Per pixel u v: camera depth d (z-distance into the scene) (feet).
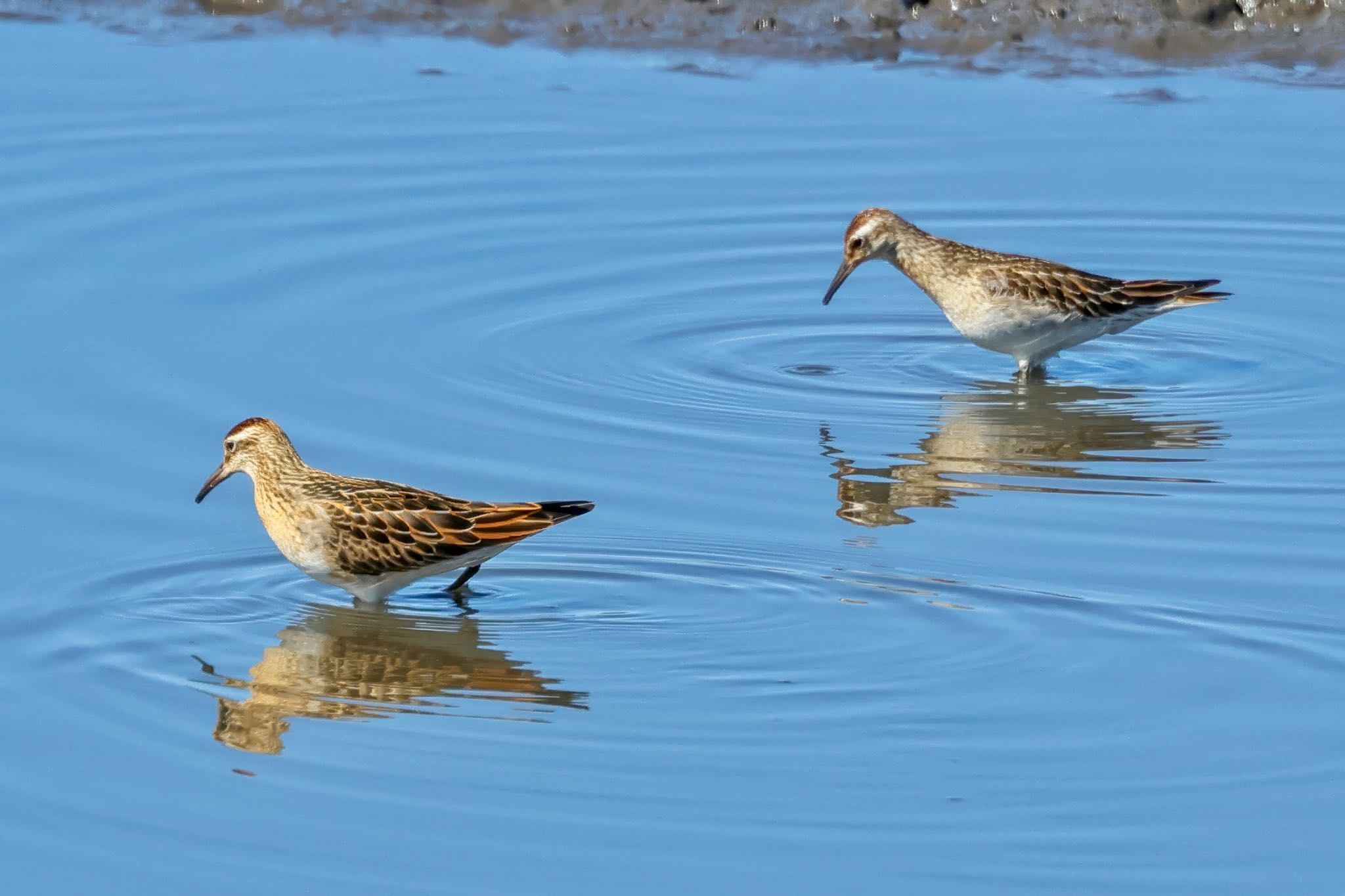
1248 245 76.89
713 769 40.68
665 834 38.24
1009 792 39.86
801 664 45.24
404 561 48.03
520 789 39.88
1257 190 79.61
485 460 57.16
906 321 73.20
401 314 68.39
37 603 48.24
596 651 46.14
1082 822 38.81
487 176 79.41
